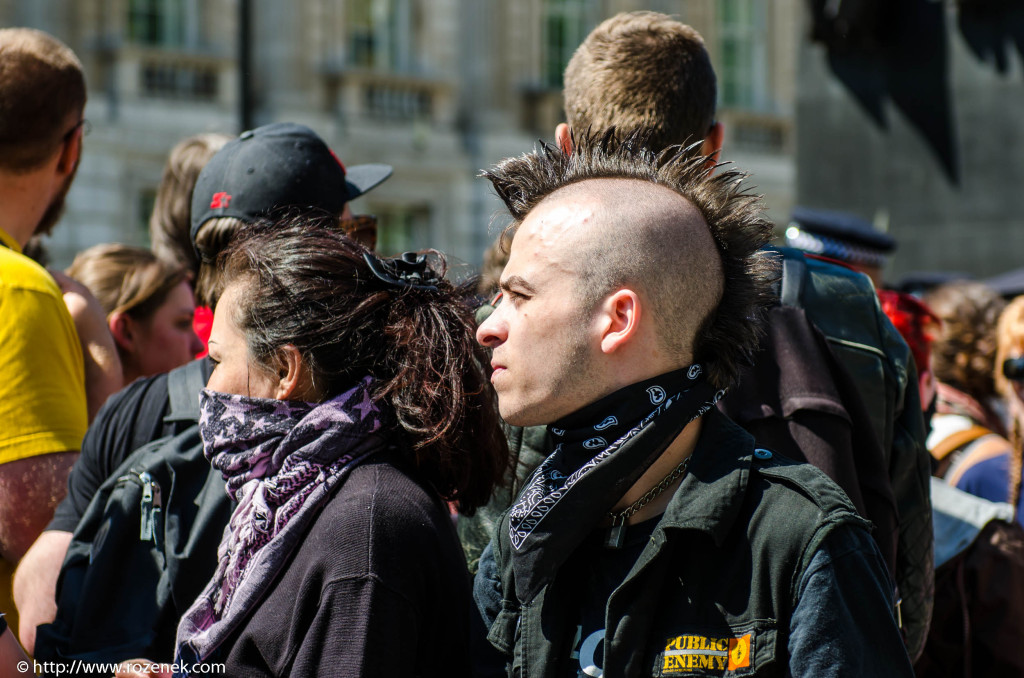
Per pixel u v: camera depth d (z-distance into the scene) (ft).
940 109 48.62
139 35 140.97
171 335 25.89
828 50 51.70
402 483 13.74
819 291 16.48
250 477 13.93
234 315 14.30
